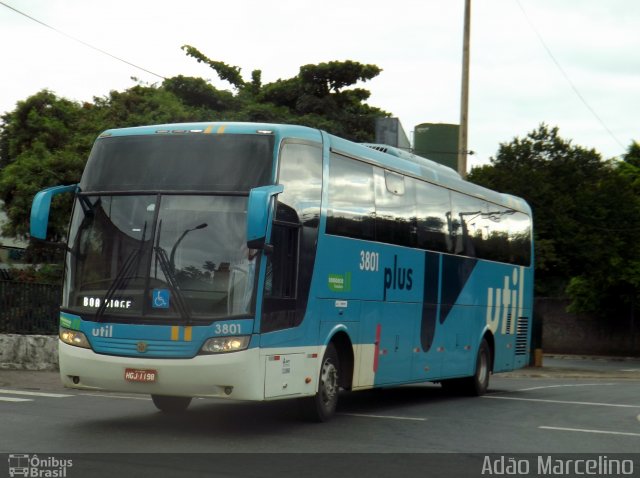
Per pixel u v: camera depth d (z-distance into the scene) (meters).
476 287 20.75
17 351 22.47
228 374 12.09
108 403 16.17
